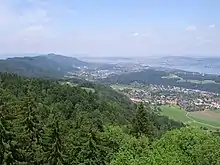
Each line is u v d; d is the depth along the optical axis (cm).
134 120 5047
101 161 2783
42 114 5338
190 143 2355
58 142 2731
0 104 2830
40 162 2762
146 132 4897
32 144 2875
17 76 10938
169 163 2078
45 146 2855
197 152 2209
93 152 2772
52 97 8681
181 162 2112
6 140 2628
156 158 2158
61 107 7844
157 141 2614
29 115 2958
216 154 2138
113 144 3322
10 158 2591
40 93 8819
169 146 2373
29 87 9112
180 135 2434
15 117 2909
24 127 2900
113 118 7794
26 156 2759
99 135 2869
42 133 2942
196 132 2475
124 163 2359
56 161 2695
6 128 2652
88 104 8662
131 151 2555
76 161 2817
